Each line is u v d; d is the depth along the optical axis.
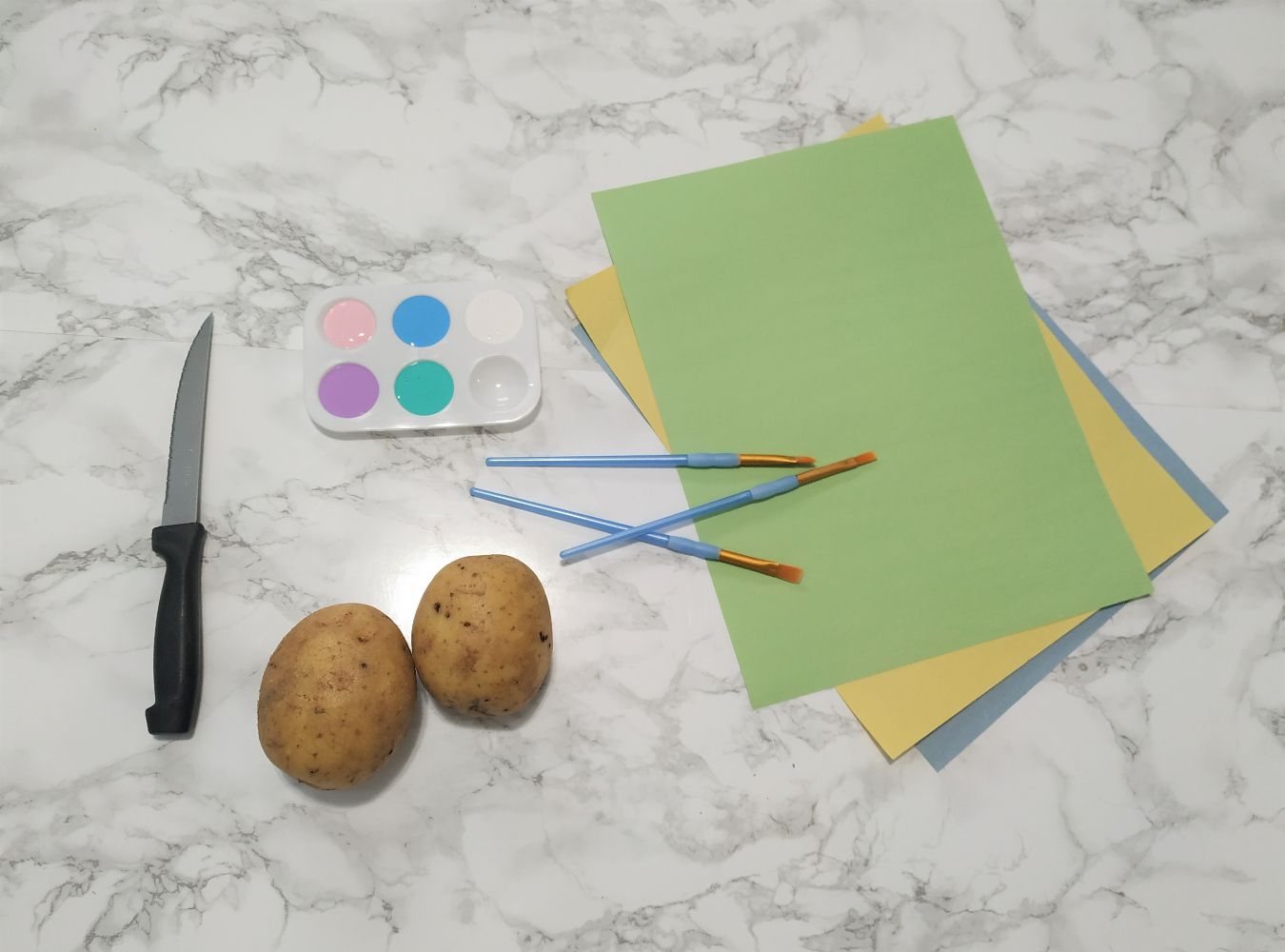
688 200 0.69
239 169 0.68
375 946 0.59
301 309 0.67
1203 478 0.66
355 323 0.66
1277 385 0.67
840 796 0.61
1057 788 0.62
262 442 0.65
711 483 0.65
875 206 0.69
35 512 0.63
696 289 0.67
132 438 0.65
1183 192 0.70
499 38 0.70
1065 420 0.66
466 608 0.56
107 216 0.68
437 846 0.60
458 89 0.70
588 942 0.59
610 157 0.69
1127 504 0.65
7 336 0.66
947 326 0.67
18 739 0.60
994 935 0.60
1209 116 0.71
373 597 0.63
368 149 0.69
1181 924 0.60
